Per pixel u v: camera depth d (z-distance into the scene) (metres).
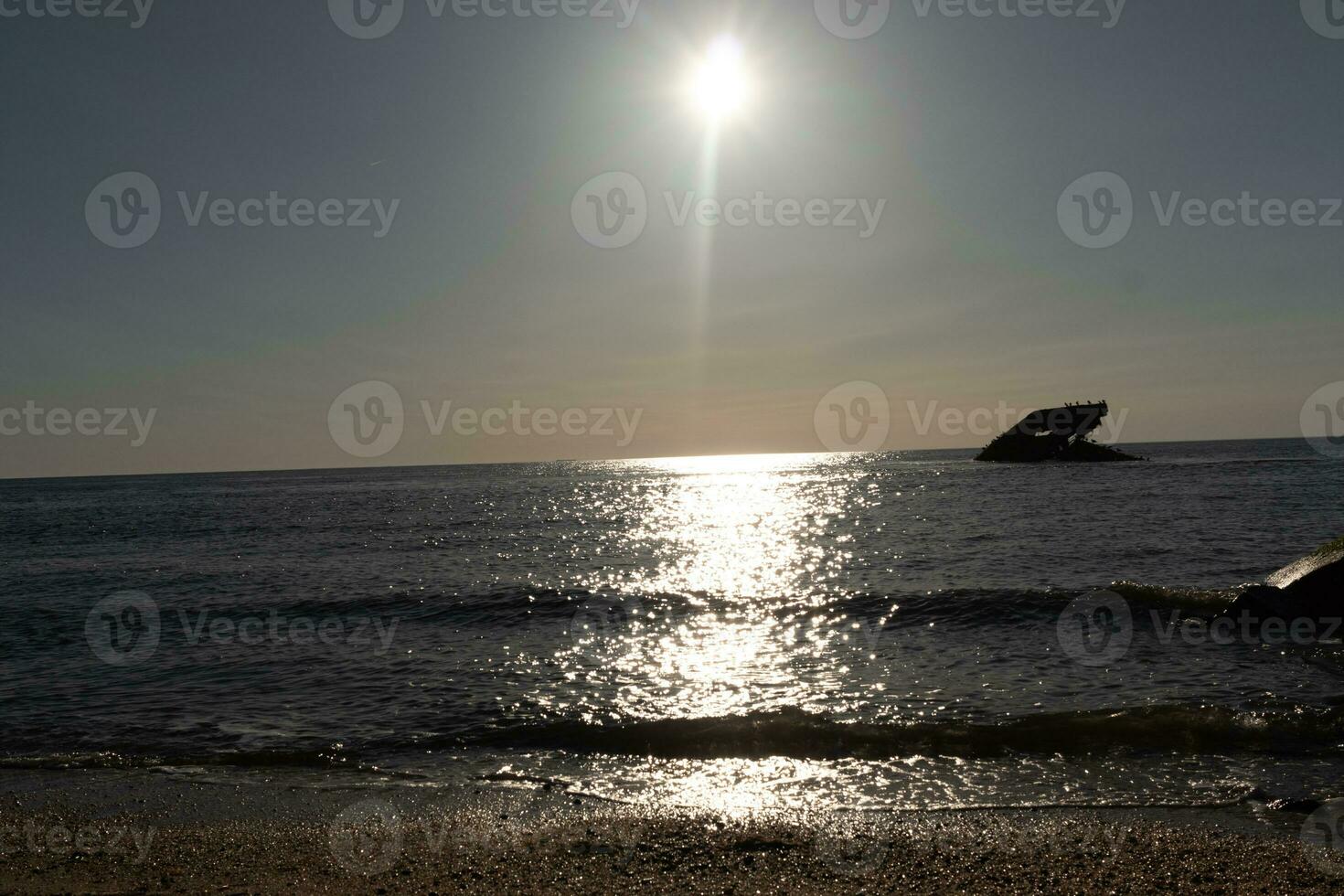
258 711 12.40
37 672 15.15
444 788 9.23
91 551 37.94
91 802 8.95
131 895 6.70
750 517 52.19
